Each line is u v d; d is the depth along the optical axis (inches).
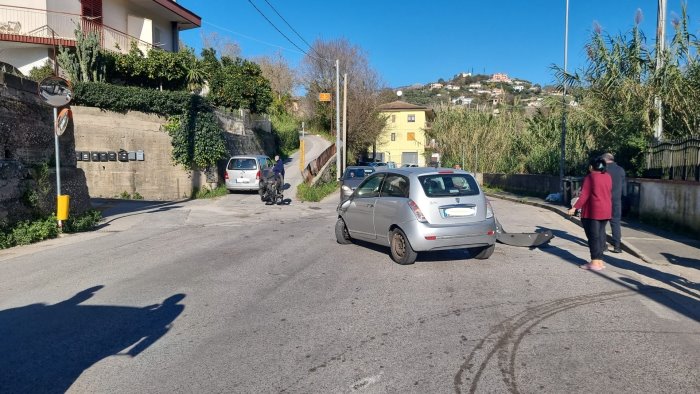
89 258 378.3
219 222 589.3
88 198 617.0
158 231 516.4
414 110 2797.7
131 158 866.8
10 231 444.8
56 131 502.6
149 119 884.6
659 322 230.7
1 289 292.0
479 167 1611.7
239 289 288.2
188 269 339.9
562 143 877.2
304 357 192.7
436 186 342.6
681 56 610.9
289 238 469.4
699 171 487.5
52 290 288.2
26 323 232.7
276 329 223.1
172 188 900.6
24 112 506.6
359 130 1990.7
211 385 170.9
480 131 1621.6
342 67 2130.9
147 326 228.2
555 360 188.4
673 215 506.3
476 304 257.3
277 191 803.4
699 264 355.3
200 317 240.1
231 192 967.0
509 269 336.5
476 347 201.2
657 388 166.7
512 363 186.1
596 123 716.7
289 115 2290.8
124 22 1155.9
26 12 940.0
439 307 252.7
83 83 836.6
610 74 667.4
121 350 201.0
